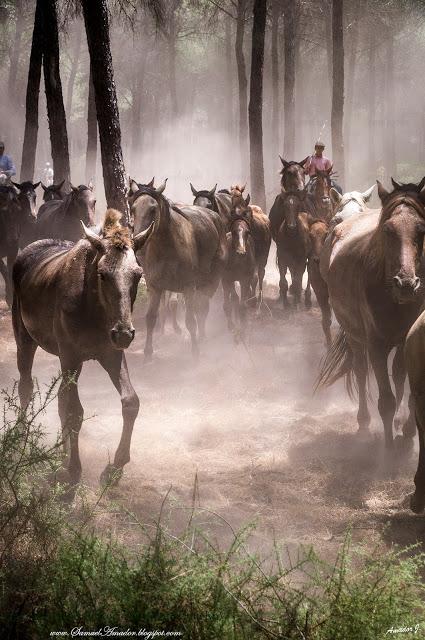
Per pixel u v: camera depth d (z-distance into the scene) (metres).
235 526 5.57
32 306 6.74
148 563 3.86
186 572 3.77
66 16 17.75
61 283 6.29
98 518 5.50
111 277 5.73
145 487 6.37
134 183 10.83
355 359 8.04
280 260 14.86
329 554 5.05
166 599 3.65
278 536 5.46
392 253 6.65
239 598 3.69
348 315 7.80
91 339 6.19
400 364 7.44
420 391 5.37
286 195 14.56
